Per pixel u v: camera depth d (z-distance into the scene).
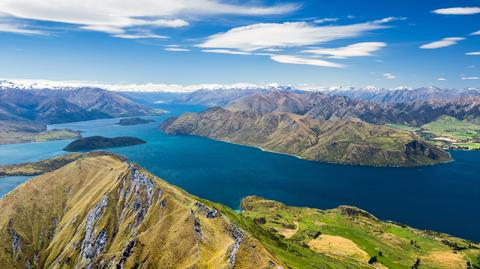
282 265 199.00
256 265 182.88
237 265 185.38
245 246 193.50
